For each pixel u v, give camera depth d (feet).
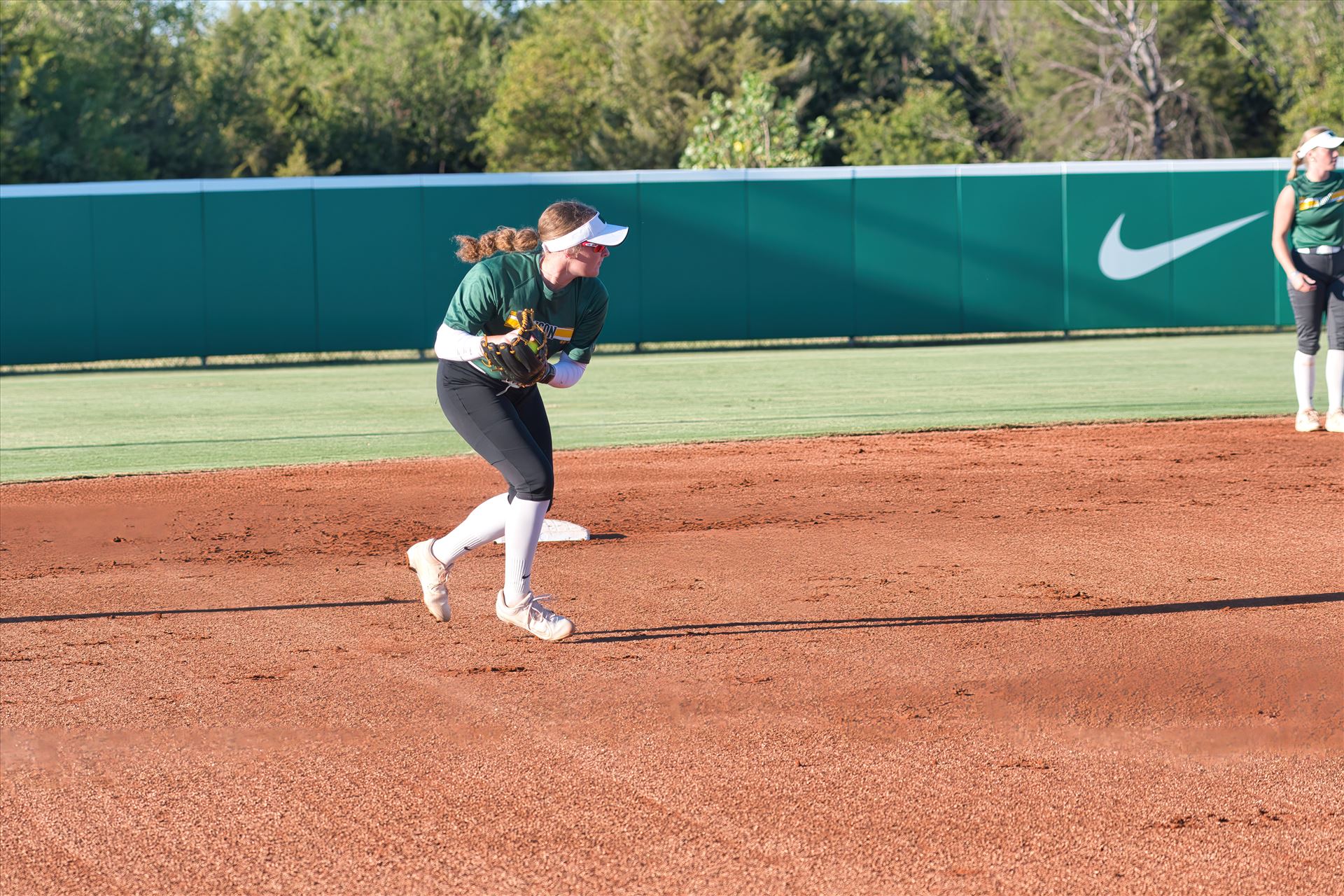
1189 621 42.14
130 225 167.63
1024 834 25.75
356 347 173.78
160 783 28.96
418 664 38.45
